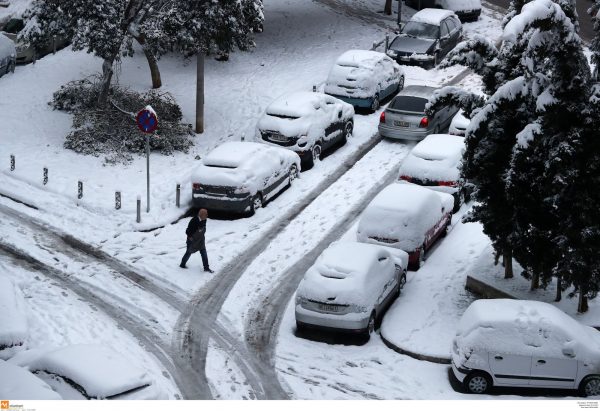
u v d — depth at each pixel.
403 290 22.14
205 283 22.53
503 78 21.50
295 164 28.78
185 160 30.11
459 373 17.73
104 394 13.95
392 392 17.75
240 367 18.72
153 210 26.30
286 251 24.34
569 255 19.55
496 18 46.12
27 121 31.91
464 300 21.67
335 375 18.45
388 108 31.45
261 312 21.27
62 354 14.88
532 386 17.62
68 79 35.53
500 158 20.67
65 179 27.80
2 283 19.86
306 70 38.22
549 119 19.47
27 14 37.38
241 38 32.00
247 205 25.86
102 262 23.28
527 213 20.22
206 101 34.75
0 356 17.73
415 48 38.38
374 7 47.12
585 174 19.16
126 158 29.53
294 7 45.78
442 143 27.36
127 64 37.06
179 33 30.72
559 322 17.75
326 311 19.61
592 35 44.19
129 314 20.75
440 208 24.47
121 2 31.72
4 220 25.36
